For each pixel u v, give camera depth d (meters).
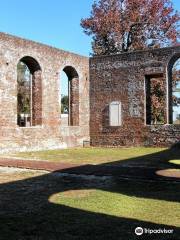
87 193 8.50
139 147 22.42
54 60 21.73
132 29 33.62
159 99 30.75
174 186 9.20
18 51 19.38
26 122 31.44
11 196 8.26
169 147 21.62
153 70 22.06
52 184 9.64
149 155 17.44
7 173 11.54
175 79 32.03
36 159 15.62
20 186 9.41
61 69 22.20
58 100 22.05
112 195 8.25
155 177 10.29
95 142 24.19
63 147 22.31
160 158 15.95
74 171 11.55
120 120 23.22
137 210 6.99
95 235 5.62
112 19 32.81
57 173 11.43
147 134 22.34
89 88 24.47
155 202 7.58
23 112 39.94
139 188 9.02
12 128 18.98
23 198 8.05
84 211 6.95
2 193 8.58
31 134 20.09
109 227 5.99
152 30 33.97
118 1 33.78
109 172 11.27
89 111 24.45
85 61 24.22
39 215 6.71
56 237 5.56
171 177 10.25
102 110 23.94
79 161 14.98
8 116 18.78
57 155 17.64
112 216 6.61
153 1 33.66
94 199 7.88
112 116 23.50
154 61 22.03
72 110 23.86
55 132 21.77
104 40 33.59
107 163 14.15
